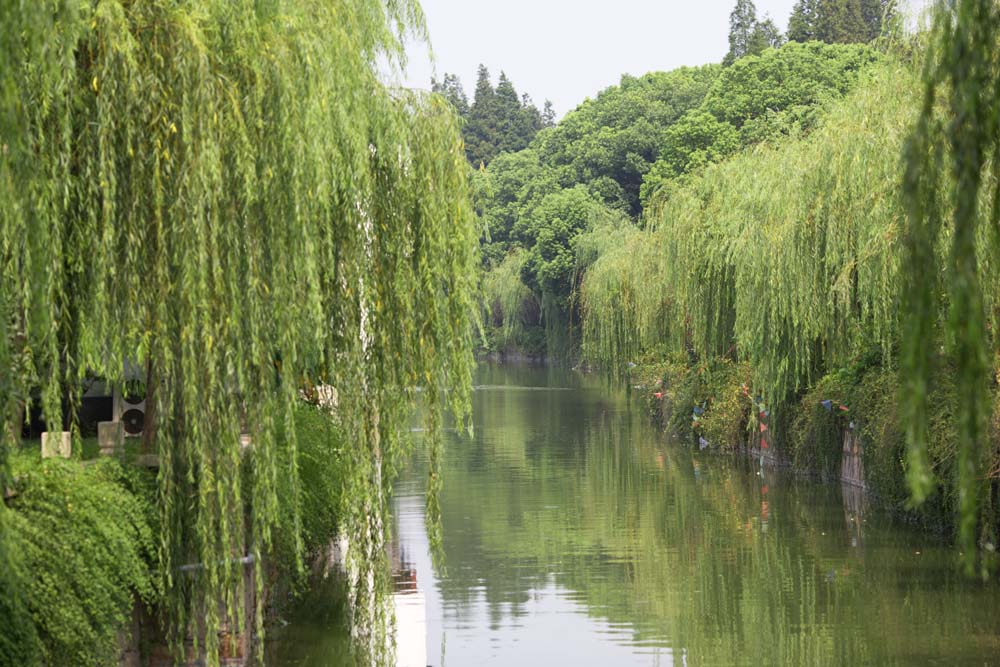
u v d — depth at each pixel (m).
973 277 5.58
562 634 16.09
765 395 29.78
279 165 10.73
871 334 24.59
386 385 13.23
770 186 27.39
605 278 49.72
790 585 18.36
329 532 18.44
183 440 11.06
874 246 21.02
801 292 24.92
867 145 21.38
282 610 16.73
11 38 7.56
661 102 96.75
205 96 9.85
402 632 15.68
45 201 9.00
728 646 15.27
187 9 10.35
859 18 92.69
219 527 11.38
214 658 10.49
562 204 83.25
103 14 9.60
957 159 5.64
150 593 10.70
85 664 9.58
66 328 10.09
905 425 5.91
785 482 28.66
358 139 12.02
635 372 47.34
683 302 35.22
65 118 9.23
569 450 36.50
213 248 9.98
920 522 22.45
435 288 13.27
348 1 12.54
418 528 23.86
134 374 12.42
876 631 15.58
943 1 5.99
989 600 16.94
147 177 9.90
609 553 21.23
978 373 5.58
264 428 11.00
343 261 12.59
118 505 10.54
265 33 10.80
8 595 8.70
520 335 91.69
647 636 15.92
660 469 31.80
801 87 69.62
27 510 9.73
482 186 14.23
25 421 12.84
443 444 13.86
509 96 143.75
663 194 42.75
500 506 26.33
